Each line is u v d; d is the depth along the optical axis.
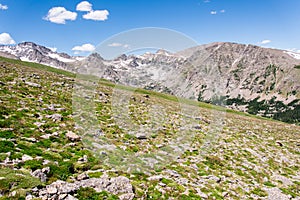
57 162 14.03
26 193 10.52
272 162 24.89
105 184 12.84
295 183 20.42
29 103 23.69
